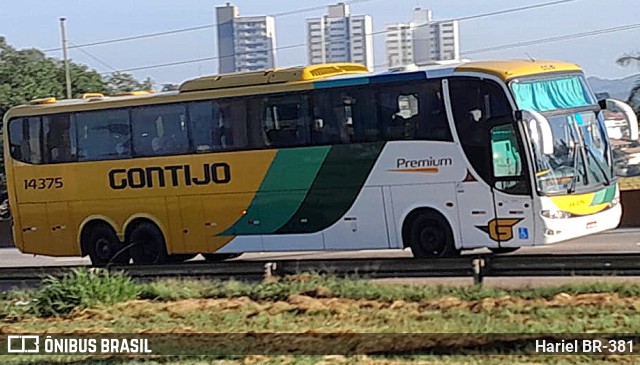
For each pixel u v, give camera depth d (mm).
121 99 24938
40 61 57844
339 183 22078
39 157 26156
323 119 22203
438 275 18031
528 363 11398
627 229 31094
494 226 20422
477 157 20500
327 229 22312
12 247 43875
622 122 21359
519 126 19984
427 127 21062
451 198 20844
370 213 21797
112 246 25406
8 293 19781
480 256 18578
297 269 19359
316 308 15844
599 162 20953
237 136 23297
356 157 21844
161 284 18703
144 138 24609
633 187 34688
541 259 17406
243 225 23344
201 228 23953
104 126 25203
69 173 25703
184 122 24016
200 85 23797
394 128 21422
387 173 21531
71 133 25656
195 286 18578
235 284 18297
